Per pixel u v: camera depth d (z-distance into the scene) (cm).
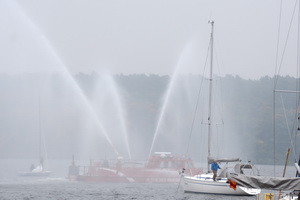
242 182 4866
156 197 7431
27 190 8194
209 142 8812
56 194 7694
